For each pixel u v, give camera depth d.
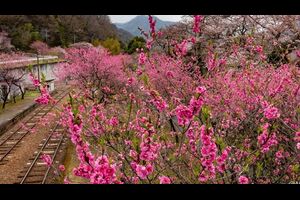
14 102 34.16
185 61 15.30
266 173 7.38
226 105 9.16
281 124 8.41
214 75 10.42
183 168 6.88
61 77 43.25
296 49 9.87
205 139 4.23
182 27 14.96
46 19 83.19
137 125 7.51
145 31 9.02
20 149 19.03
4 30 69.25
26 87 40.38
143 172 4.36
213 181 5.49
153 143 4.71
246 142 7.74
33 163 16.33
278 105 8.30
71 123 4.35
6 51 52.62
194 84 10.94
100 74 26.08
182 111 4.63
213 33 12.66
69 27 84.44
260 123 7.98
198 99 4.57
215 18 12.47
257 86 8.60
